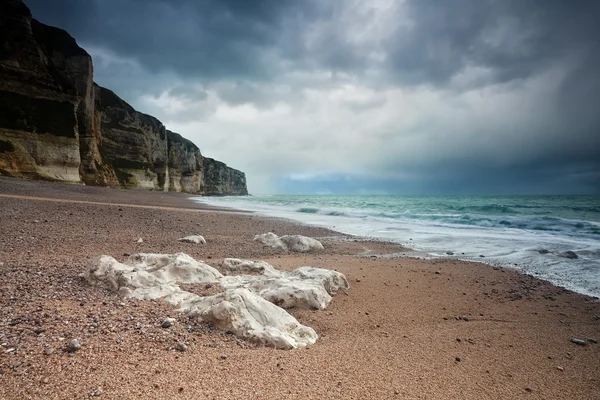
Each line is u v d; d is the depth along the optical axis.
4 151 35.31
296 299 6.34
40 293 5.47
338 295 7.29
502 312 6.75
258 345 4.59
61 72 44.31
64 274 6.57
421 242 14.86
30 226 11.60
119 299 5.56
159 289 6.03
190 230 15.09
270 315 5.22
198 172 110.00
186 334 4.59
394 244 14.39
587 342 5.36
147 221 16.05
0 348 3.68
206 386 3.45
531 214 28.39
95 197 27.19
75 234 11.38
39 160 38.09
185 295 5.96
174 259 7.34
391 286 8.23
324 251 12.62
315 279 7.27
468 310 6.83
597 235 16.05
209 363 3.94
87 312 4.91
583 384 4.11
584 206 39.38
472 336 5.55
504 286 8.55
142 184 68.19
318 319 5.91
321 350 4.67
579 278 9.29
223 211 28.70
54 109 40.72
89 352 3.83
